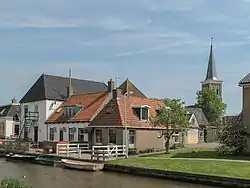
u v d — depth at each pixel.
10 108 76.56
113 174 30.98
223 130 37.03
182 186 25.20
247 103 36.25
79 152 39.16
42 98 58.38
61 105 57.19
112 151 38.88
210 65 112.06
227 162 29.73
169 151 42.12
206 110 90.25
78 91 63.62
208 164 29.19
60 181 27.78
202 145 54.94
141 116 44.59
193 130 65.50
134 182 27.00
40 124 58.03
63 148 41.59
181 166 29.27
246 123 36.19
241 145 35.91
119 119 42.88
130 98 46.72
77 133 48.91
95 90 66.75
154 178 28.67
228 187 24.50
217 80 110.06
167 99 41.00
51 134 54.53
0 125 76.44
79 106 50.94
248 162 29.47
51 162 39.50
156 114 46.50
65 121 51.22
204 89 93.12
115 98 46.03
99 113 46.59
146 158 35.00
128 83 61.50
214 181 25.30
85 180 28.08
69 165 35.25
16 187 14.73
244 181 23.75
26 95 62.69
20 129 63.12
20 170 34.53
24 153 45.00
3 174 31.73
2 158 47.09
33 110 60.34
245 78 36.81
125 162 33.19
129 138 42.44
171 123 40.03
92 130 45.88
